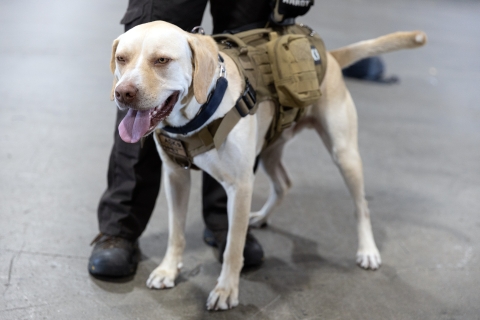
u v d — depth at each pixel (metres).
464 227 2.36
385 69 5.61
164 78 1.33
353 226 2.32
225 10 1.89
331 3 10.80
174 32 1.35
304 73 1.75
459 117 4.23
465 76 5.80
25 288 1.67
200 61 1.37
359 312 1.71
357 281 1.90
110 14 6.90
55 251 1.89
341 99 1.99
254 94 1.60
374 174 2.91
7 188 2.30
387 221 2.38
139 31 1.35
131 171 1.81
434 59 6.60
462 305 1.79
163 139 1.57
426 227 2.34
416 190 2.73
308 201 2.53
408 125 3.87
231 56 1.62
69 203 2.24
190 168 1.66
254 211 2.39
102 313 1.59
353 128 2.04
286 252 2.07
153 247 2.01
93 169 2.60
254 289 1.80
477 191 2.77
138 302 1.67
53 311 1.57
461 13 12.11
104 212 1.88
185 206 1.79
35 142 2.84
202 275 1.86
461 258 2.09
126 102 1.27
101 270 1.75
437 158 3.24
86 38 5.41
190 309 1.66
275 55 1.71
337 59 2.11
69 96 3.66
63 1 7.63
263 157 2.20
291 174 2.83
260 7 1.86
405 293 1.84
